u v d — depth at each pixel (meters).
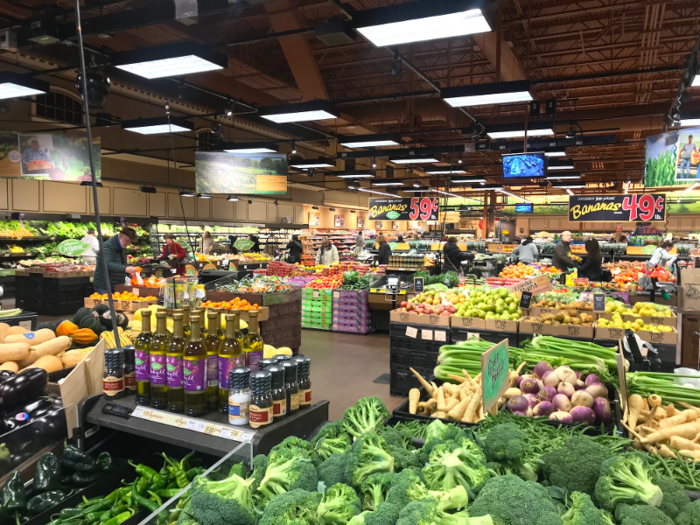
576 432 2.15
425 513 1.16
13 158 10.32
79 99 13.27
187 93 15.91
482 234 35.03
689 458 1.98
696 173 8.45
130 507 2.00
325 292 8.87
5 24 6.90
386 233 30.41
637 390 2.54
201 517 1.39
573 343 3.11
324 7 11.12
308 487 1.48
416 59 14.16
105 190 15.56
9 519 1.92
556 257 9.26
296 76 12.68
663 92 15.66
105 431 2.40
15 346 2.55
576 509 1.30
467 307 4.89
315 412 2.23
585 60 14.17
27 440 2.14
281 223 23.84
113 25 5.87
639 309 4.63
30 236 13.03
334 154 25.19
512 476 1.37
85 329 3.13
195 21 5.52
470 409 2.44
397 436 1.87
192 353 2.08
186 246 16.64
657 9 9.59
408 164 22.88
